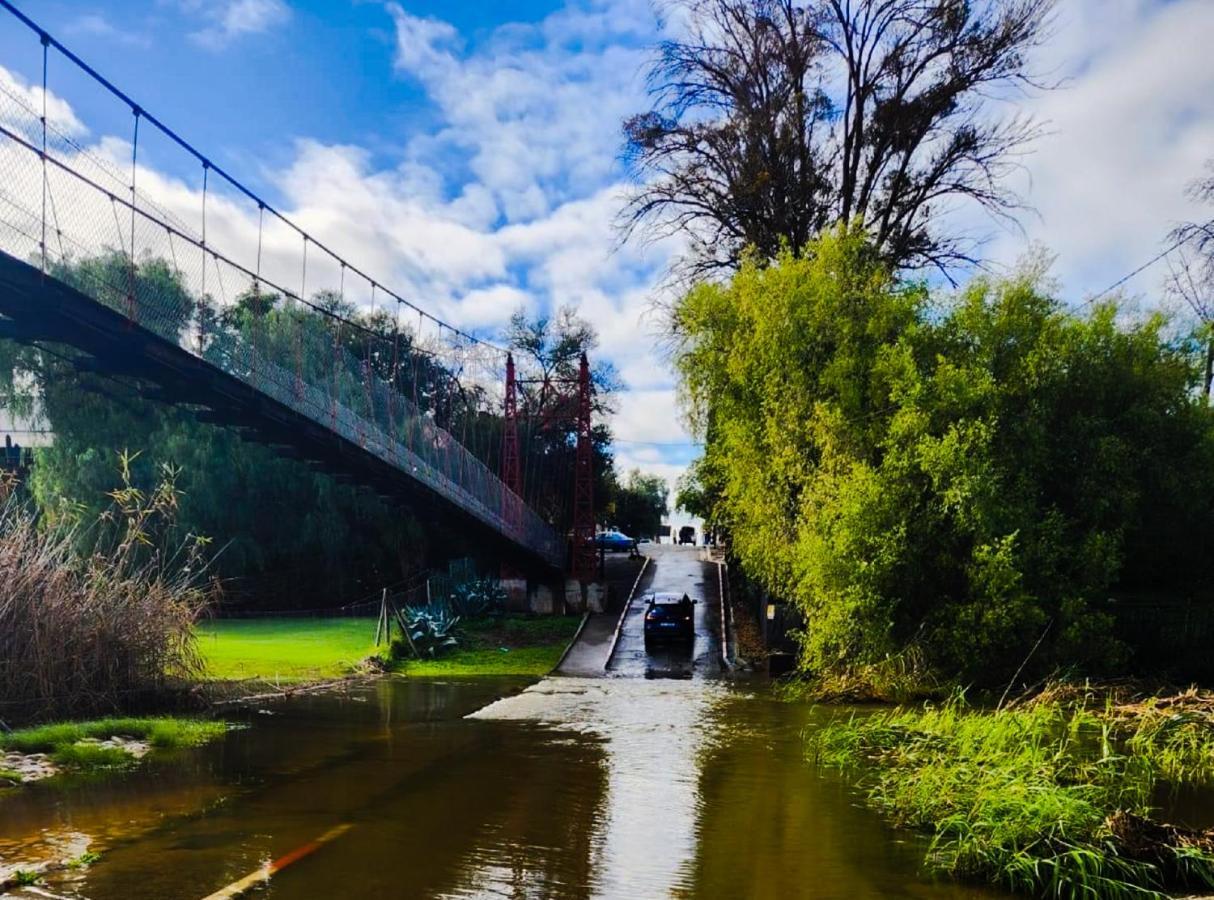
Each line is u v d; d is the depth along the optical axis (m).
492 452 41.81
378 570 38.03
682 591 35.12
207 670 14.82
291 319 23.23
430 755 10.38
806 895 5.78
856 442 17.91
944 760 9.19
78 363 16.05
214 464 33.25
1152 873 6.30
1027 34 25.81
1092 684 15.51
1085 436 17.45
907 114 26.45
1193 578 19.02
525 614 31.17
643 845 6.80
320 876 5.97
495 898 5.61
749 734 12.00
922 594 16.81
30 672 11.45
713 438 22.36
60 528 13.64
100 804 7.88
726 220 28.75
